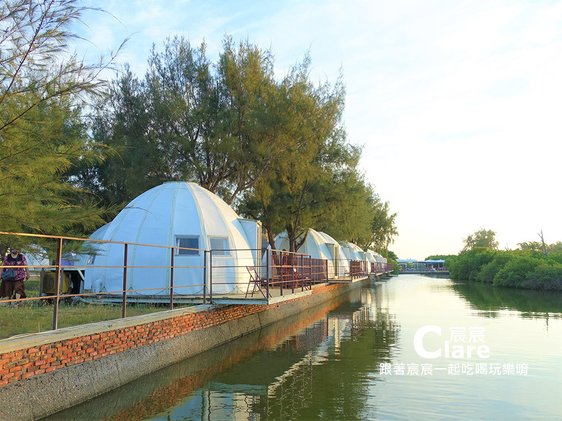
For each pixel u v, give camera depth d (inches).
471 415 338.0
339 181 1224.2
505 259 2608.3
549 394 396.2
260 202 1130.7
